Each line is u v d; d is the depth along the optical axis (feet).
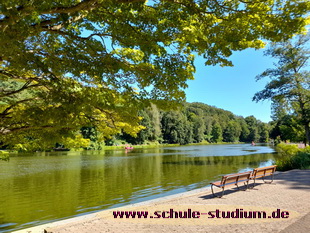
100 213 19.42
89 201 31.78
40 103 19.79
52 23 14.03
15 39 11.89
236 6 15.34
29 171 59.67
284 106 90.58
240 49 17.46
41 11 11.52
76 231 15.62
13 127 20.03
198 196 25.18
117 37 16.57
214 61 17.62
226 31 16.14
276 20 14.47
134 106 17.69
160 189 38.47
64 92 15.92
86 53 16.56
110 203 30.71
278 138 225.15
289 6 13.97
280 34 15.20
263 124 477.77
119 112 19.17
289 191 26.58
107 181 45.88
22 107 21.03
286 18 14.20
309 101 87.56
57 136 19.94
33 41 16.52
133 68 16.76
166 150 167.12
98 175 53.06
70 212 27.32
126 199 32.60
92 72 15.74
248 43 17.16
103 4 13.16
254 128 462.19
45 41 16.80
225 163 75.15
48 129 19.70
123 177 50.19
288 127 110.22
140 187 40.22
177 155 114.42
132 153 132.16
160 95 18.48
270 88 86.94
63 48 16.63
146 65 17.10
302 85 84.02
